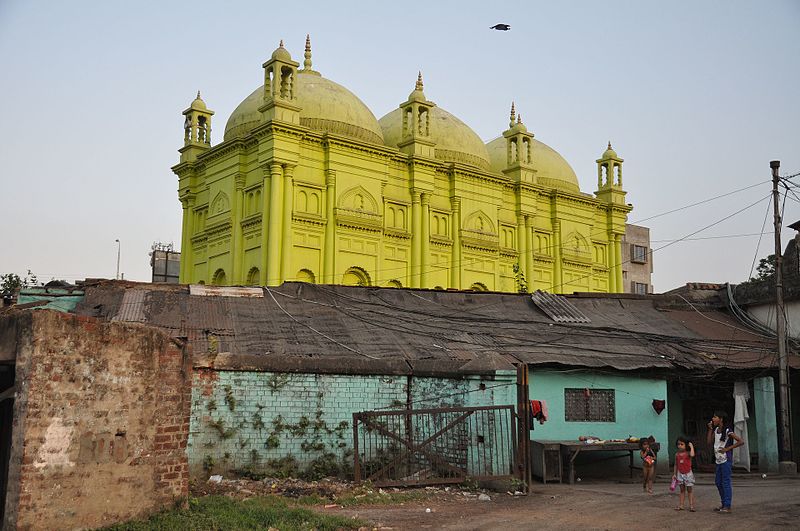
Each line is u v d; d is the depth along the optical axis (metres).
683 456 10.87
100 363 8.18
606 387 16.81
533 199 35.72
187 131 33.09
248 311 16.47
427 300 19.33
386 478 13.04
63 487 7.59
